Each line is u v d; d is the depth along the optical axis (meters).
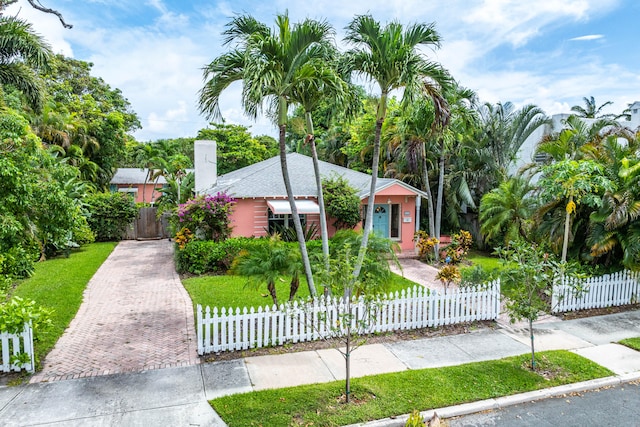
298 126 10.61
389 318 9.18
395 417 5.86
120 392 6.42
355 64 8.80
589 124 19.62
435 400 6.30
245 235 17.94
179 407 6.01
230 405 6.04
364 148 24.30
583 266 11.06
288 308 8.35
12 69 13.91
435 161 21.48
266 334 8.22
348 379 6.19
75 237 19.17
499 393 6.59
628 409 6.33
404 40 8.73
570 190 10.90
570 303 10.73
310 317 8.37
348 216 17.81
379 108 9.18
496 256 19.06
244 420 5.67
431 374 7.13
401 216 20.47
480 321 10.01
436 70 8.96
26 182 10.02
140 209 25.70
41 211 11.48
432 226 18.84
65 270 15.17
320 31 8.12
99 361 7.54
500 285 10.12
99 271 15.80
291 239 17.22
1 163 9.09
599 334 9.29
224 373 7.11
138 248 22.03
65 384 6.64
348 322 6.29
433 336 9.07
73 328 9.28
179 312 10.55
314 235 18.05
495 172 20.84
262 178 19.56
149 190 40.91
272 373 7.14
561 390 6.78
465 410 6.17
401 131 17.42
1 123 10.15
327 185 18.38
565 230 11.23
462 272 12.42
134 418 5.71
